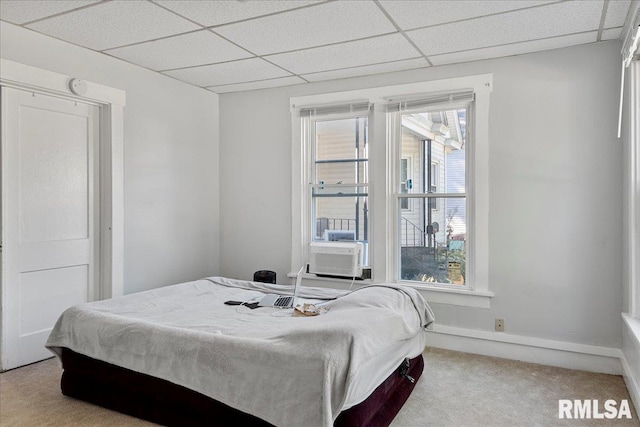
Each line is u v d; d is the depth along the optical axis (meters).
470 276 3.49
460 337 3.46
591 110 3.04
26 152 3.01
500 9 2.54
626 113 2.77
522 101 3.25
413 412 2.40
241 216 4.45
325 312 2.57
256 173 4.36
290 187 4.19
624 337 2.82
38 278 3.10
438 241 3.64
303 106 4.11
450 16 2.63
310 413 1.73
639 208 2.57
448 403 2.51
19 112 2.96
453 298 3.48
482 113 3.37
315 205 4.18
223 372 1.95
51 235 3.17
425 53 3.26
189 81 4.09
